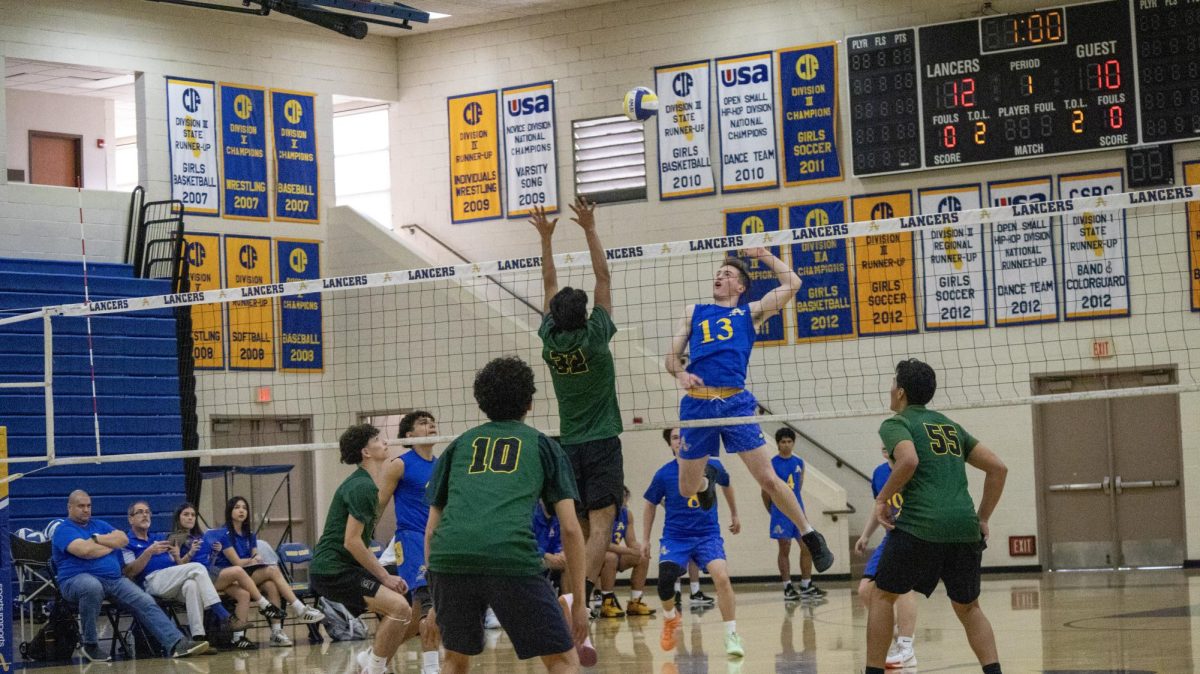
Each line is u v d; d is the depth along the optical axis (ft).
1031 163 60.90
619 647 36.35
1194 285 58.34
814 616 43.73
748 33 65.41
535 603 18.01
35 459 35.12
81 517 40.88
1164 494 60.13
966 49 61.21
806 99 64.34
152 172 63.21
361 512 26.91
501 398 19.12
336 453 65.21
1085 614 39.93
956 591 23.02
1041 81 60.13
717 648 34.96
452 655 19.13
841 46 63.82
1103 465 60.75
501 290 66.85
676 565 34.12
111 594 40.11
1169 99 58.59
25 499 51.03
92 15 61.93
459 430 62.90
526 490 18.38
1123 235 59.26
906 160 61.98
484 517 18.07
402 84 71.61
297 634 46.80
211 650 40.22
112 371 54.90
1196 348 58.34
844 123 63.87
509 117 69.26
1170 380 59.36
